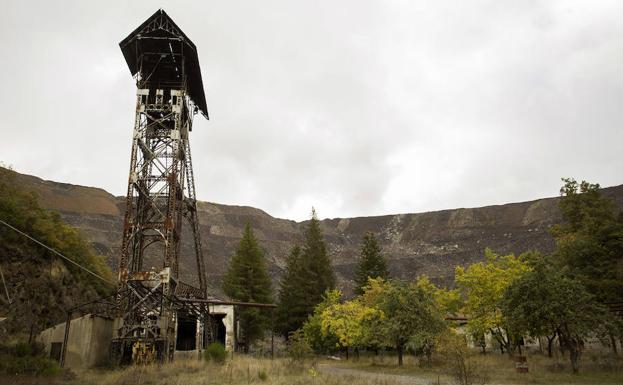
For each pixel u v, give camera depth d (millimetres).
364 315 38000
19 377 20344
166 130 38781
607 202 47406
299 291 64938
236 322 53312
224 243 161000
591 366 26703
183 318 41344
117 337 30578
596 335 26984
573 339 26438
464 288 40688
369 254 68188
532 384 20891
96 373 25250
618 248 34281
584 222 43906
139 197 36000
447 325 34469
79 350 27750
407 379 23938
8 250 30953
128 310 31484
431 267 147500
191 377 22344
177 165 36312
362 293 65625
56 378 21688
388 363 37094
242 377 22406
